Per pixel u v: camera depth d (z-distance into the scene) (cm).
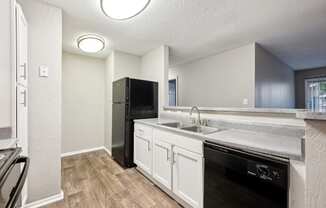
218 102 338
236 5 176
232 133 156
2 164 75
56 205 170
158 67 307
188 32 242
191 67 404
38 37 169
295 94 524
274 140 127
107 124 360
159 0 167
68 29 233
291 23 216
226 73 323
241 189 113
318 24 218
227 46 299
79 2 172
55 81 179
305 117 52
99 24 219
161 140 198
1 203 74
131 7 165
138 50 325
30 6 165
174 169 177
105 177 234
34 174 166
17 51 120
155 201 178
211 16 199
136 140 258
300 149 101
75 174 242
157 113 303
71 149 337
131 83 270
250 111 174
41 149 171
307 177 52
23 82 139
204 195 138
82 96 352
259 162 104
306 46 304
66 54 333
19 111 123
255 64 280
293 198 93
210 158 134
